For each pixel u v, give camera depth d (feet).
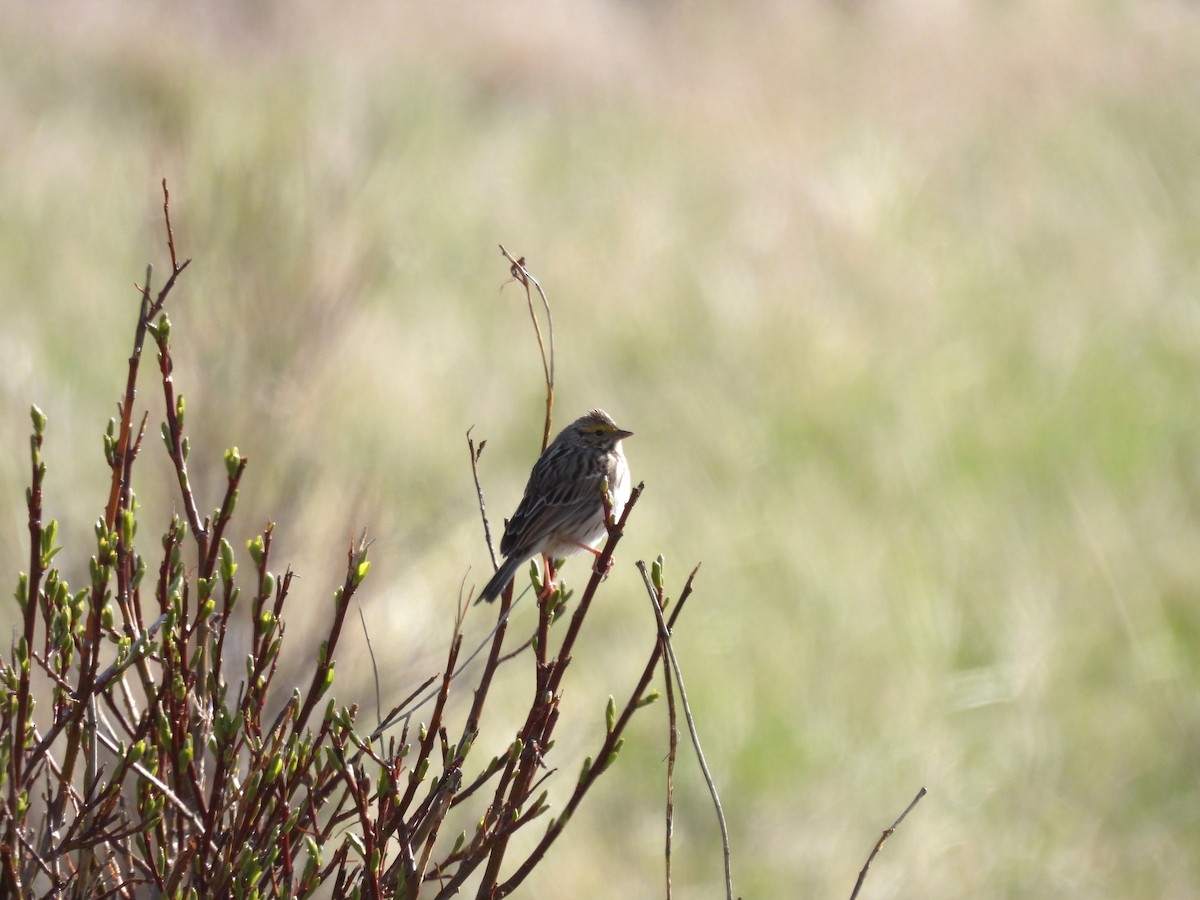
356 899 15.10
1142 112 88.53
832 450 52.13
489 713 38.29
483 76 99.09
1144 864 37.11
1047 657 42.37
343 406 44.93
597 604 44.47
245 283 34.12
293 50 98.78
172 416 16.16
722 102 93.30
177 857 15.78
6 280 57.93
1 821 16.17
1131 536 47.60
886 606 43.98
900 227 70.79
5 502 35.09
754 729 40.37
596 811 37.73
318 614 28.86
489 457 50.52
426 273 63.98
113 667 15.29
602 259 67.41
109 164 70.44
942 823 37.78
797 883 35.99
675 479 50.93
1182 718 40.88
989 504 49.29
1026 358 59.93
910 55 96.78
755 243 68.03
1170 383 58.90
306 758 15.79
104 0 97.71
